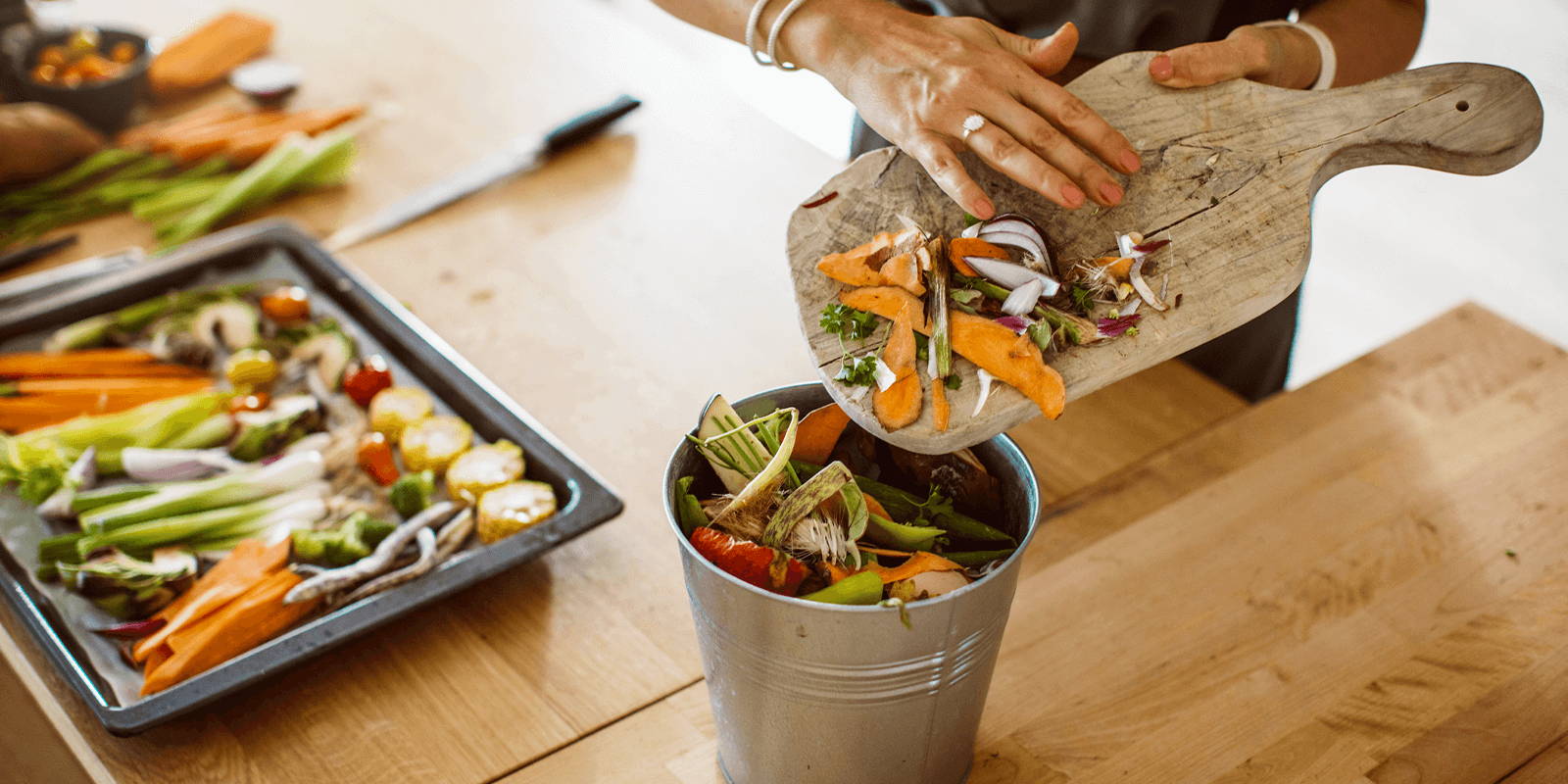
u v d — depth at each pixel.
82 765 0.93
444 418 1.24
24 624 1.04
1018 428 1.26
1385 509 1.12
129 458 1.23
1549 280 2.89
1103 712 0.95
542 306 1.45
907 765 0.83
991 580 0.73
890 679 0.75
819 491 0.79
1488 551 1.08
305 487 1.21
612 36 2.09
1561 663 0.98
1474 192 3.18
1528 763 0.90
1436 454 1.18
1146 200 0.91
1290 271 0.86
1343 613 1.02
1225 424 1.22
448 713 0.97
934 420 0.78
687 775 0.92
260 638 1.03
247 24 1.99
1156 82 0.96
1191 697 0.96
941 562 0.80
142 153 1.75
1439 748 0.91
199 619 1.04
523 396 1.31
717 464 0.85
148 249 1.61
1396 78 0.93
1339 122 0.92
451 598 1.08
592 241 1.57
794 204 1.65
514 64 2.01
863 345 0.83
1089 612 1.03
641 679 1.00
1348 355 2.68
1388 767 0.90
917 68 0.92
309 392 1.33
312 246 1.50
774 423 0.85
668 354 1.38
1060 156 0.87
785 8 1.01
